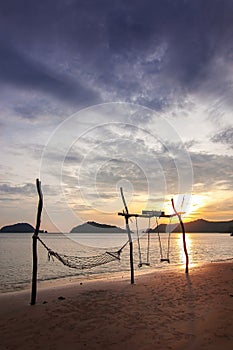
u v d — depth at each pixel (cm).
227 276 1227
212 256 3284
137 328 552
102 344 479
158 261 2602
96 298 854
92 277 1598
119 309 706
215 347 445
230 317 604
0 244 5784
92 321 613
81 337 517
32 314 690
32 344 491
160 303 754
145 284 1078
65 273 1861
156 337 498
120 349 454
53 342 497
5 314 696
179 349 442
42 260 2742
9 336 535
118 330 546
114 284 1116
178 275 1298
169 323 575
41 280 1570
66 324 599
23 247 4834
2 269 2086
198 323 566
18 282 1512
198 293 874
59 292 982
